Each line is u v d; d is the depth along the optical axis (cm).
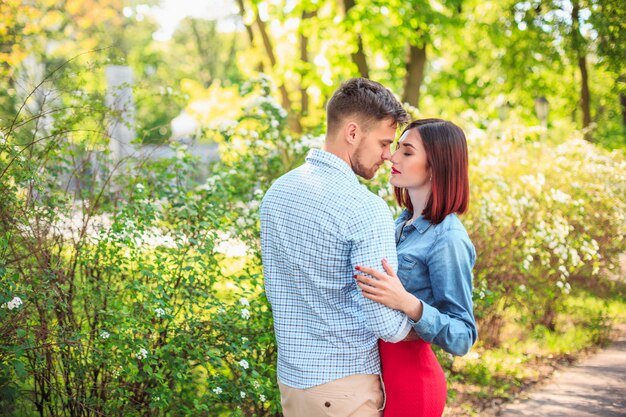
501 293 542
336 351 203
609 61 787
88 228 344
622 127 1390
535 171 650
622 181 720
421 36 1040
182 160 380
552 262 620
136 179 360
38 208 312
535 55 1174
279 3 1111
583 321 675
